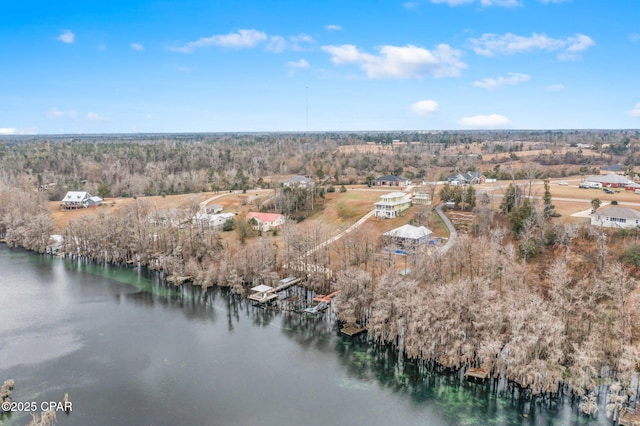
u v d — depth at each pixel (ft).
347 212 463.42
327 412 185.88
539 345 194.70
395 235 341.82
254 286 328.08
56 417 181.27
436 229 377.91
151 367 221.46
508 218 347.97
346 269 282.15
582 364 184.14
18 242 476.54
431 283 252.42
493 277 259.39
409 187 577.43
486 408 188.85
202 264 356.59
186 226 423.23
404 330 228.43
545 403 191.93
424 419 181.98
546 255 287.07
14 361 227.20
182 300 315.37
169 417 182.19
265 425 177.47
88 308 299.99
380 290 243.40
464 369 215.31
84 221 451.94
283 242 377.91
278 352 236.63
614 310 215.72
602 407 186.70
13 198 542.16
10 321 277.44
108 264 412.16
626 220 296.10
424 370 217.77
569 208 372.17
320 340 250.37
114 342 248.73
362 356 231.91
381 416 183.52
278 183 588.91
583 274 257.14
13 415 182.80
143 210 499.51
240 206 552.00
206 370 218.59
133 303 309.63
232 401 193.06
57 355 233.55
